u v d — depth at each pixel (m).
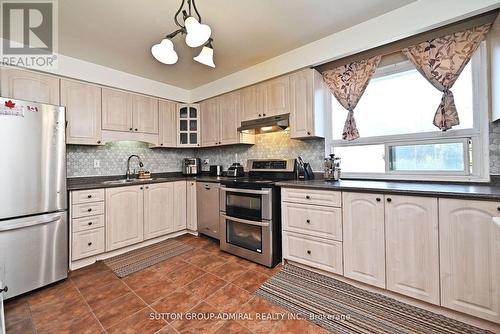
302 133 2.52
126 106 3.06
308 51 2.39
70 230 2.27
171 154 3.93
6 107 1.75
